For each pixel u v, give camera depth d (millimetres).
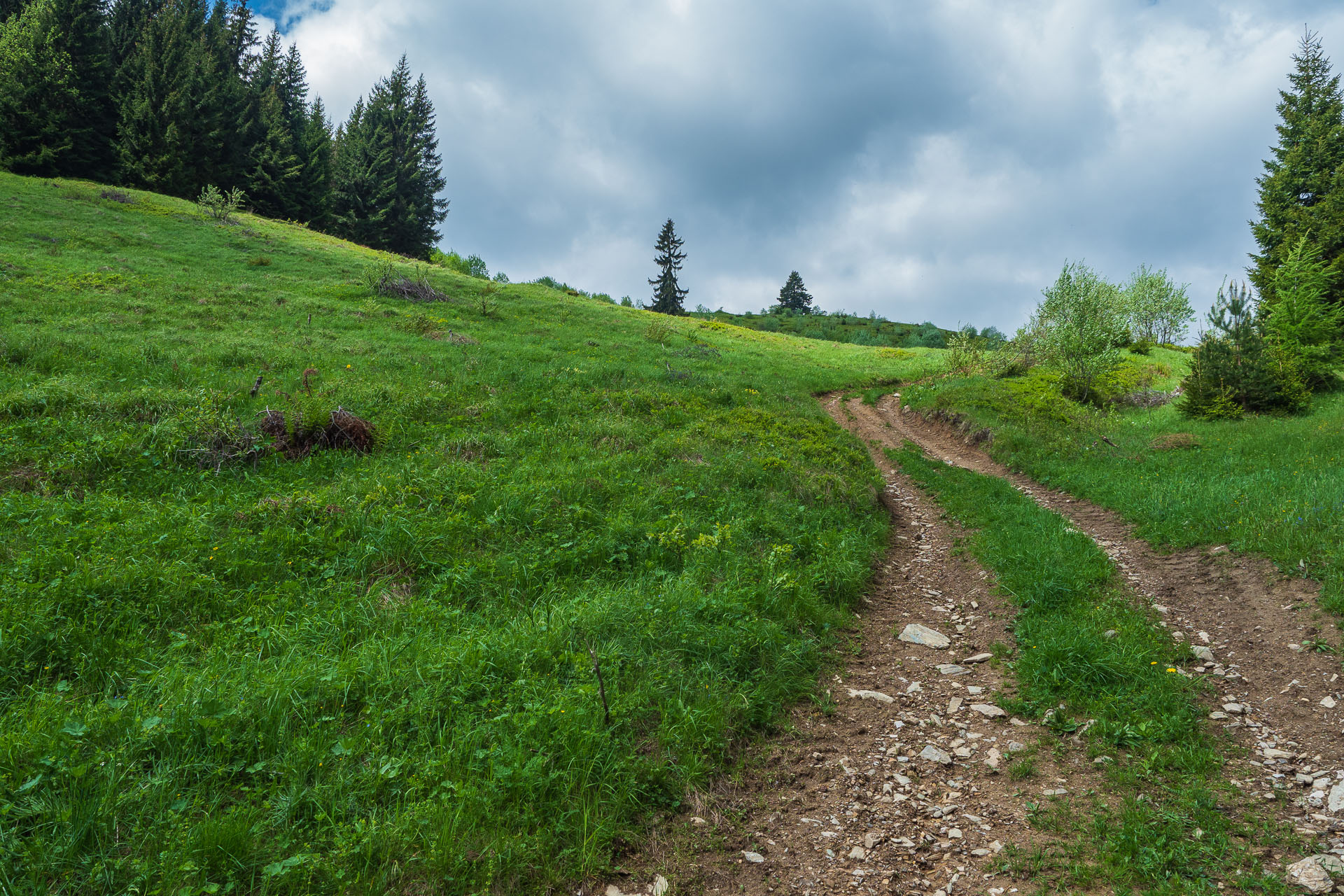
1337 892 3514
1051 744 5215
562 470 10586
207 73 61438
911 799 4621
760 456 12734
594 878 3693
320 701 4641
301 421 10820
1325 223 30312
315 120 72562
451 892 3389
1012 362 32250
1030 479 15344
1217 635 7016
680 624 6324
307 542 7309
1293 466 12234
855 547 9414
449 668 5113
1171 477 12945
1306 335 25219
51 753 3768
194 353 15836
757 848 4090
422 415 13367
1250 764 4855
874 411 25156
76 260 25781
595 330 33656
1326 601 6867
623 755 4543
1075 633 6586
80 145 53094
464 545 7777
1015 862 3926
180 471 9359
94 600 5543
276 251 37562
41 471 8539
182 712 4164
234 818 3537
